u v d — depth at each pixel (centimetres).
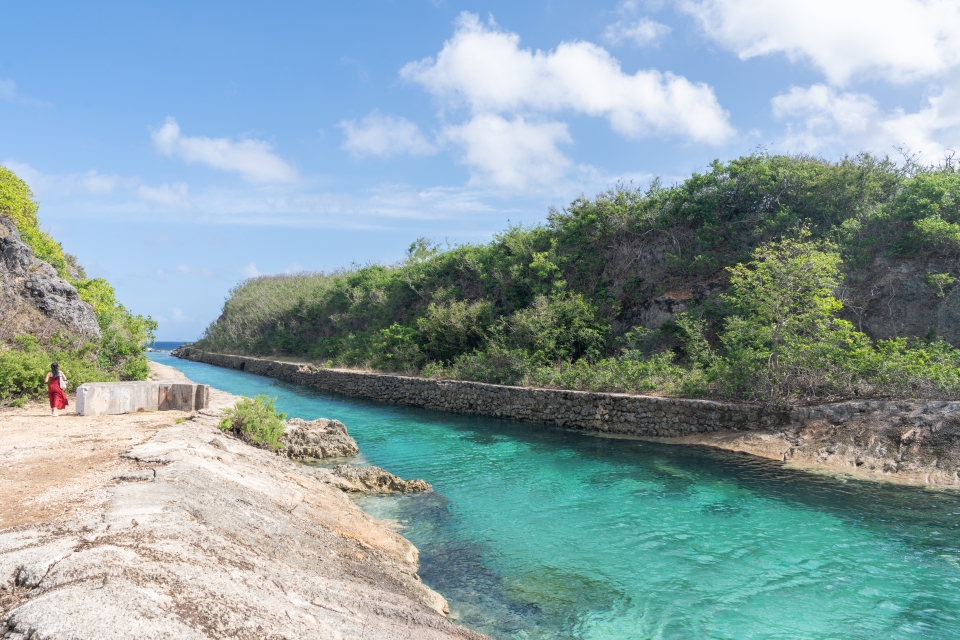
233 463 877
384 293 3806
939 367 1291
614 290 2481
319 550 619
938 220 1703
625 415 1661
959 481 1033
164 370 3033
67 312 1789
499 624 580
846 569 714
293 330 4566
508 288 2848
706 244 2303
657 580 688
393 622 463
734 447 1384
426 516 922
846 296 1803
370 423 1880
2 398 1359
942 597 639
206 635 318
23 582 355
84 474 675
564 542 812
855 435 1238
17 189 2197
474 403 2114
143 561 389
